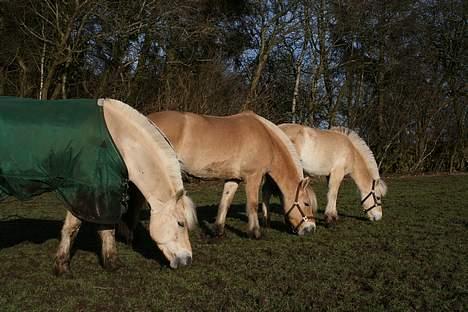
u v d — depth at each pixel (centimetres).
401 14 2545
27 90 1766
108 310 447
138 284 520
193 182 1736
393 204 1290
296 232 796
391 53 2555
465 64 2731
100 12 1714
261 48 2362
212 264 611
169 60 2045
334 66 2548
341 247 730
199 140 684
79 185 492
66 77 1802
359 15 2434
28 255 631
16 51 1819
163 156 531
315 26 2441
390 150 2600
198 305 460
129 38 1969
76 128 493
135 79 1911
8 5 1762
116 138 511
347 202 1311
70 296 476
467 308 470
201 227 872
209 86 1819
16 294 477
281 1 2334
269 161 759
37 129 484
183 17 1970
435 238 812
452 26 2756
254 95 1994
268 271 581
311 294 499
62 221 909
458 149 2814
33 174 484
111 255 568
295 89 2466
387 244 757
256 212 772
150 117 686
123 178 516
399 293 511
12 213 1006
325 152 946
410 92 2608
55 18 1733
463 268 615
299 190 779
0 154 475
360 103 2564
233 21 2473
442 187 1852
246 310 448
